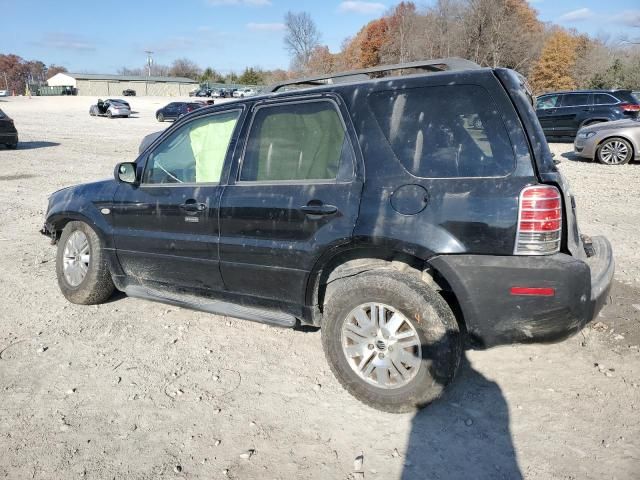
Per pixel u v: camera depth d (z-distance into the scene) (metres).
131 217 4.18
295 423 3.00
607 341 3.84
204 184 3.79
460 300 2.85
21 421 3.04
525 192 2.70
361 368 3.11
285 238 3.33
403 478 2.57
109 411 3.13
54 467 2.67
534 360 3.60
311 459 2.71
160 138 4.17
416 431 2.91
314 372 3.54
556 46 56.31
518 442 2.80
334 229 3.10
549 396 3.19
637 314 4.29
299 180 3.36
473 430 2.90
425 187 2.90
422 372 2.90
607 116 16.38
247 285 3.62
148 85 93.62
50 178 11.90
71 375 3.54
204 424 3.00
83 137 22.78
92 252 4.50
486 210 2.75
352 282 3.09
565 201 2.82
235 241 3.55
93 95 91.12
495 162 2.80
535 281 2.69
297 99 3.44
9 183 11.22
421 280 2.99
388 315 3.02
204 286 3.87
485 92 2.88
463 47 49.94
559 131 17.41
